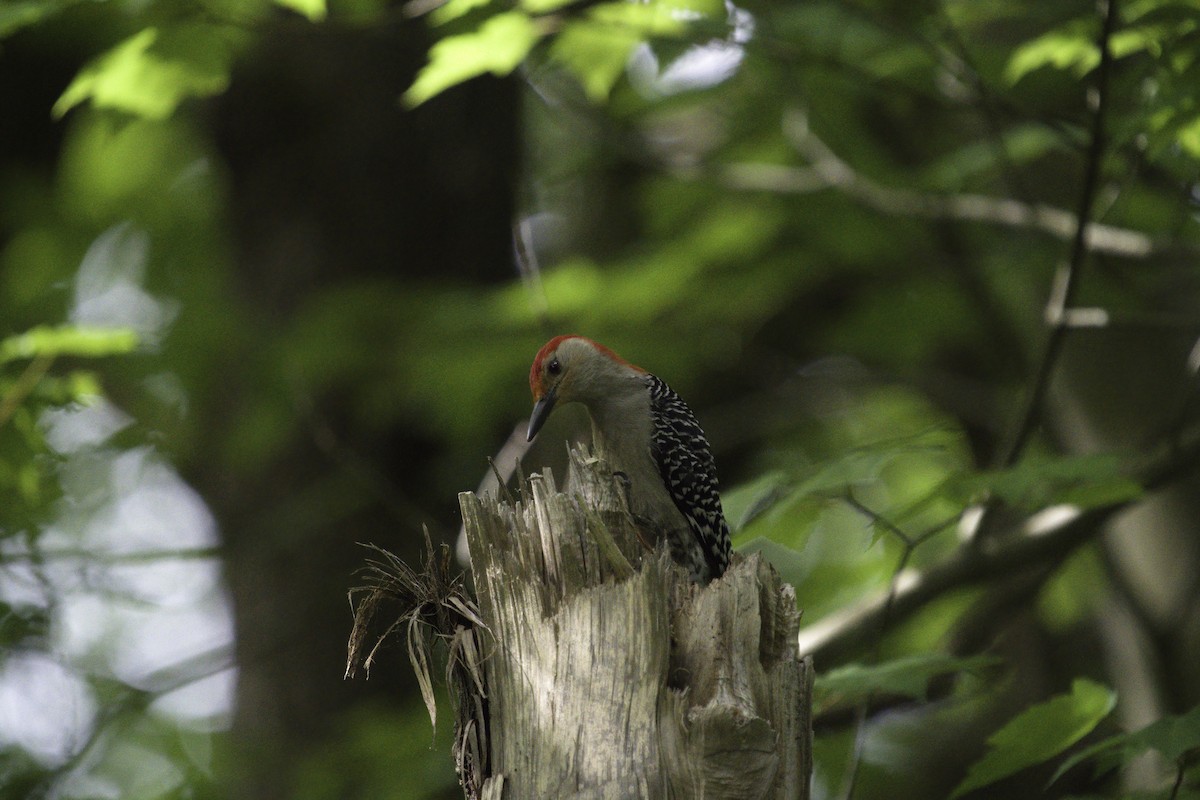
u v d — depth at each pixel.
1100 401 12.00
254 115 13.69
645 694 4.67
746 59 11.62
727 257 13.21
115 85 8.87
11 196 16.44
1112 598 12.03
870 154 13.11
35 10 8.30
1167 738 6.19
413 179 13.81
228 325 14.03
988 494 9.09
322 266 13.70
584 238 18.59
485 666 5.04
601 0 9.77
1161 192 11.73
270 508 13.27
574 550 4.98
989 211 11.16
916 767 14.87
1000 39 11.24
